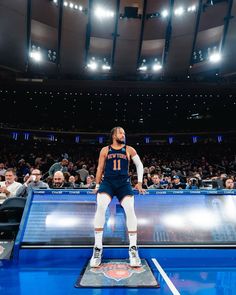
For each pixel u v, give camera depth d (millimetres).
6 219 3951
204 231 3393
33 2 21828
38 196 3752
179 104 28078
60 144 29156
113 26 25109
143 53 26516
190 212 3590
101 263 2963
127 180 3037
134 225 2928
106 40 25656
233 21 22922
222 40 23875
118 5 24406
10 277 2635
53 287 2395
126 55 26375
